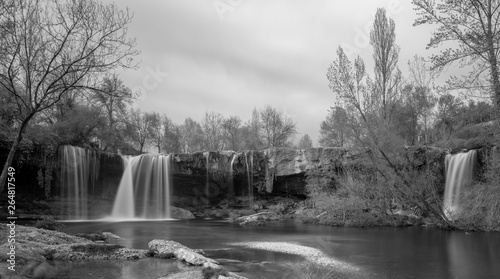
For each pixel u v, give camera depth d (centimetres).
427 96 3775
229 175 3928
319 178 3650
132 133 4753
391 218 2925
